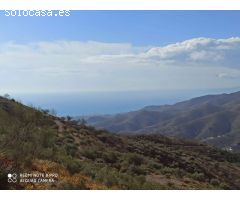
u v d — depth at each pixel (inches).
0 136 593.9
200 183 1096.2
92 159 1024.2
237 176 1686.8
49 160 661.3
